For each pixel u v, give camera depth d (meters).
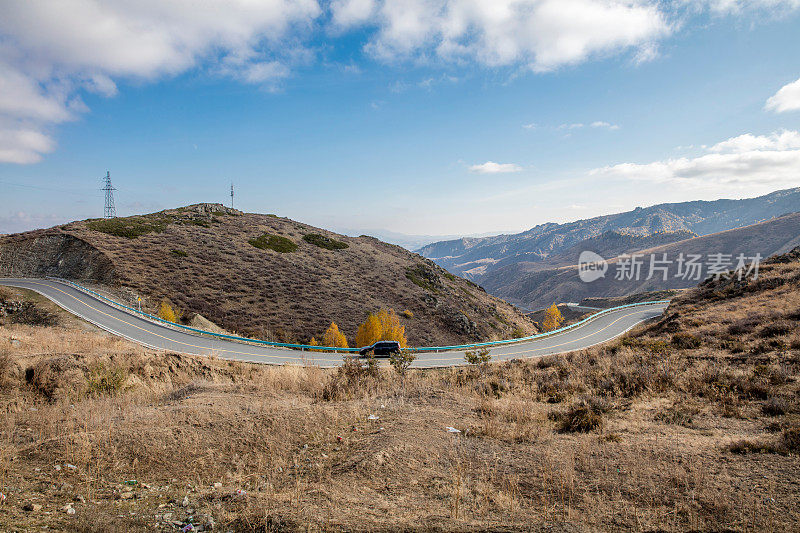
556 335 42.66
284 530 3.97
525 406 10.30
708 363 15.48
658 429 8.44
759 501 4.92
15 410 8.75
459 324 56.53
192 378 15.62
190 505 4.77
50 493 4.82
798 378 11.76
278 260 58.12
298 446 7.11
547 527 4.09
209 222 67.94
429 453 6.67
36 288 37.62
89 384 11.55
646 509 4.81
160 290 42.09
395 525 4.04
